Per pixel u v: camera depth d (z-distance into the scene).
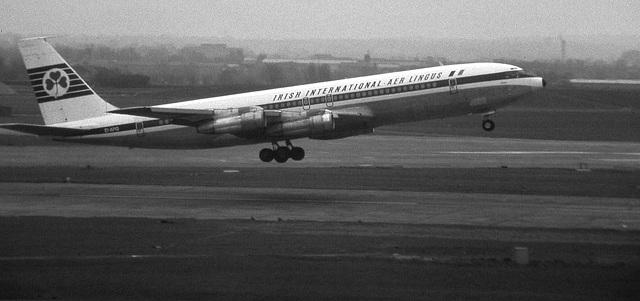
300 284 119.94
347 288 117.50
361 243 150.38
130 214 187.50
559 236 155.88
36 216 183.25
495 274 124.75
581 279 121.38
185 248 146.75
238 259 136.62
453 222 173.12
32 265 134.12
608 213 182.62
